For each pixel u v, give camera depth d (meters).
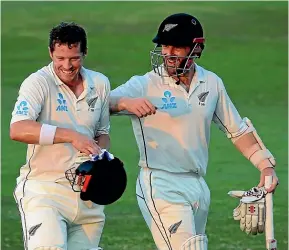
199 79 23.62
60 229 21.62
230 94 60.97
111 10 81.56
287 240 32.62
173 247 23.16
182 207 23.17
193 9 82.38
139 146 23.66
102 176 21.59
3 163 44.69
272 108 57.19
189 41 23.00
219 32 76.19
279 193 39.03
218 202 37.53
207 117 23.58
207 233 33.53
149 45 72.31
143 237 33.06
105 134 22.97
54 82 21.89
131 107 22.83
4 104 57.16
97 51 70.75
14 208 37.16
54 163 22.00
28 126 21.19
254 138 24.42
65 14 81.00
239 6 83.44
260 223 23.17
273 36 75.19
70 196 22.06
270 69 66.81
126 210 36.75
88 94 22.16
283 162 44.41
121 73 65.50
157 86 23.52
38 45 73.25
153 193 23.25
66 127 22.02
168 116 23.39
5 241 32.88
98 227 22.70
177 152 23.38
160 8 82.25
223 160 44.72
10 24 78.19
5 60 69.12
